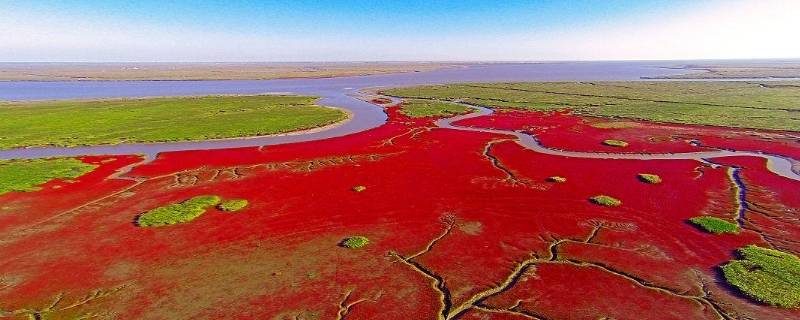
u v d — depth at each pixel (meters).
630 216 20.30
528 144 36.69
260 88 101.56
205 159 31.81
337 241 17.95
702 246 17.11
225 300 13.78
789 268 14.79
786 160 30.67
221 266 15.91
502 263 16.09
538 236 18.30
